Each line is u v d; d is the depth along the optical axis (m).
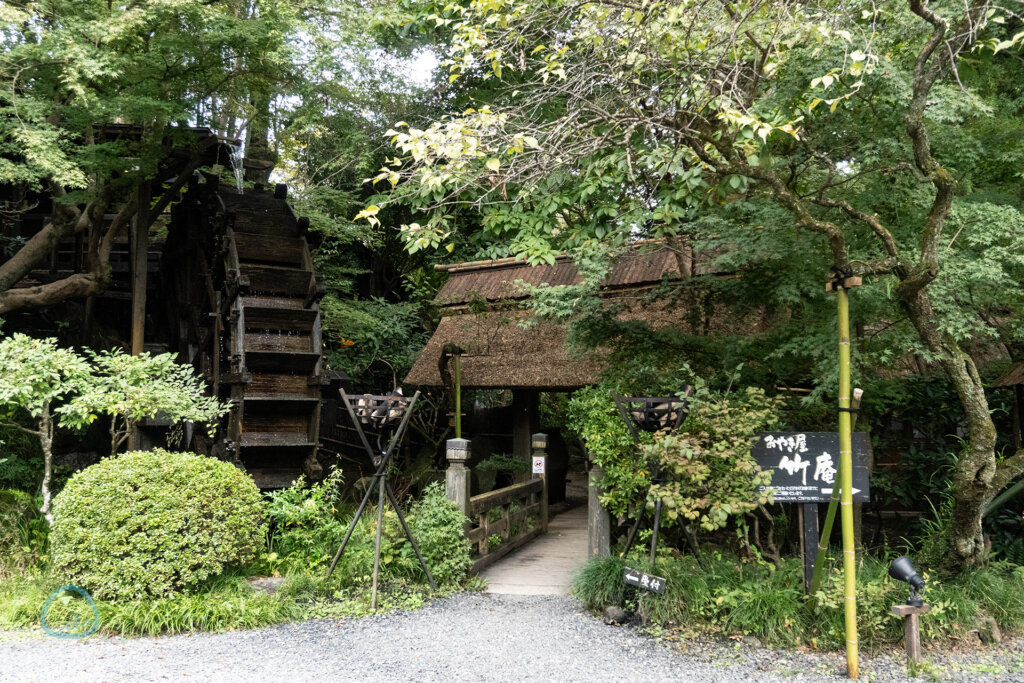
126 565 4.73
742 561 5.22
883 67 4.50
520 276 9.70
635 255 7.82
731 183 4.12
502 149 4.52
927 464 6.33
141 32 7.28
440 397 11.42
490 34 5.16
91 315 11.06
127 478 4.94
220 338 8.91
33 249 8.48
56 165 6.64
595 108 4.09
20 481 8.38
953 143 5.03
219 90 8.52
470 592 5.61
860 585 4.48
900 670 3.93
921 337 4.76
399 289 15.44
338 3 7.66
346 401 5.49
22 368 5.78
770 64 4.36
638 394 5.95
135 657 4.06
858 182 5.10
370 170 11.61
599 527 5.60
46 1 6.68
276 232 9.49
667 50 4.24
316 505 6.09
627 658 4.09
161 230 12.84
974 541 4.88
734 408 4.88
